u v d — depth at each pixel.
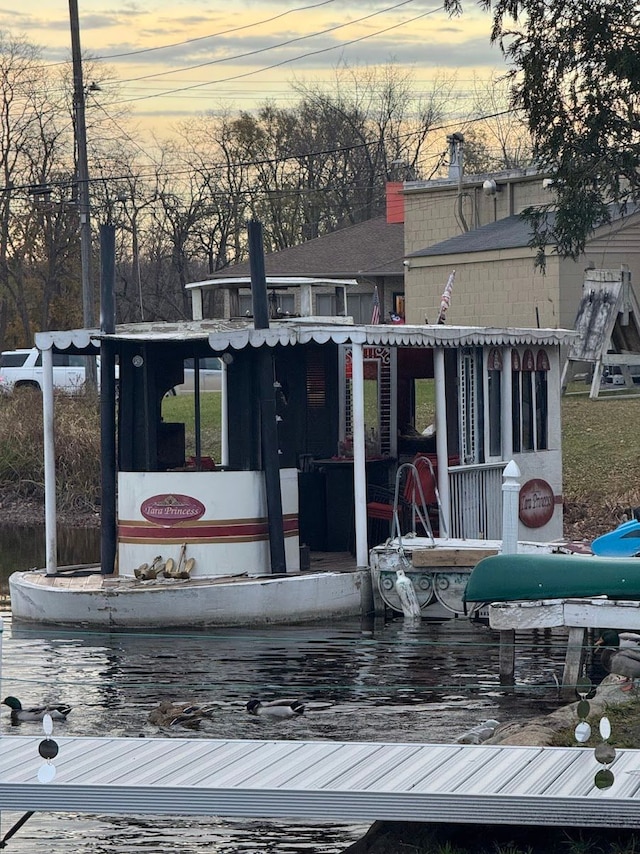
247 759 8.19
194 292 18.91
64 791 7.60
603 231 35.62
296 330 16.02
